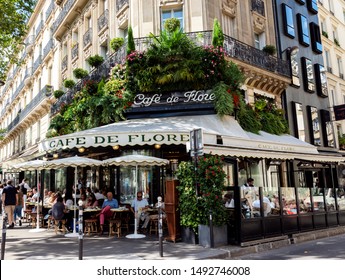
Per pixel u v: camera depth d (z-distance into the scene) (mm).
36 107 23312
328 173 18734
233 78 12016
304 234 9102
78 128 14281
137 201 10008
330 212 10547
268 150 10484
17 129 30766
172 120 11602
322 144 18781
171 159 12734
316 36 20422
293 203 9234
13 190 11664
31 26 30641
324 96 19859
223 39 12289
